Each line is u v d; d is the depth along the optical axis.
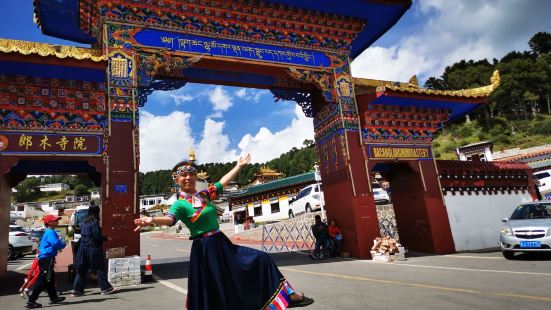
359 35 14.65
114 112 9.93
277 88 14.37
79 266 7.48
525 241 10.29
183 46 11.19
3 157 8.79
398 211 14.67
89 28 11.36
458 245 13.84
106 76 10.05
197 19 11.53
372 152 13.15
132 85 10.27
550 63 98.94
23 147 8.98
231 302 3.39
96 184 11.03
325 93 13.12
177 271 10.59
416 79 15.62
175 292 7.25
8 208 10.09
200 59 11.33
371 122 13.41
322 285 7.35
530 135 80.94
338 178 13.16
